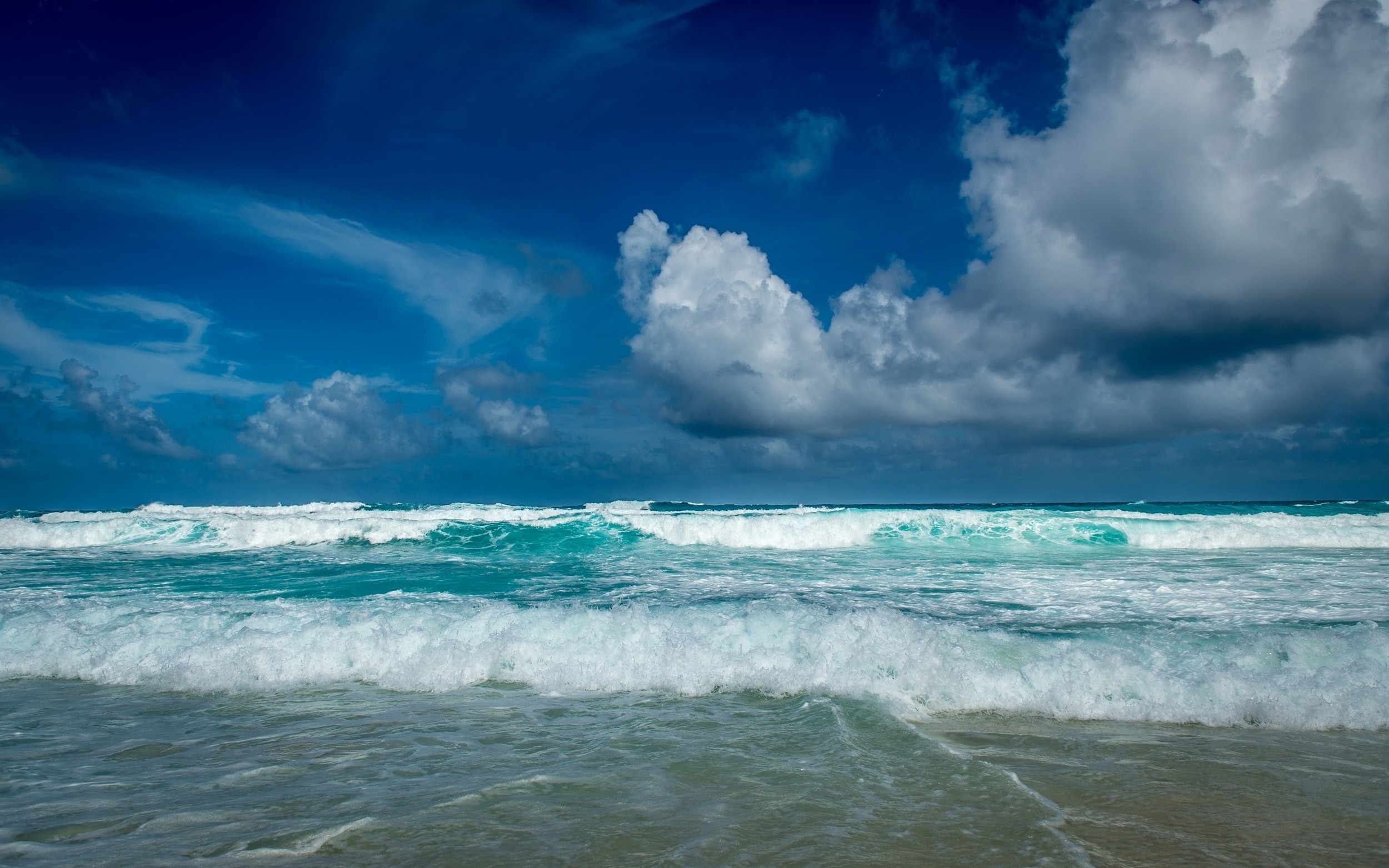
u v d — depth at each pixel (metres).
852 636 7.04
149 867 3.24
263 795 4.10
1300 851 3.33
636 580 12.05
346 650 7.09
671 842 3.42
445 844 3.44
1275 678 5.71
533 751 4.82
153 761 4.70
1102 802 3.89
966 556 15.03
